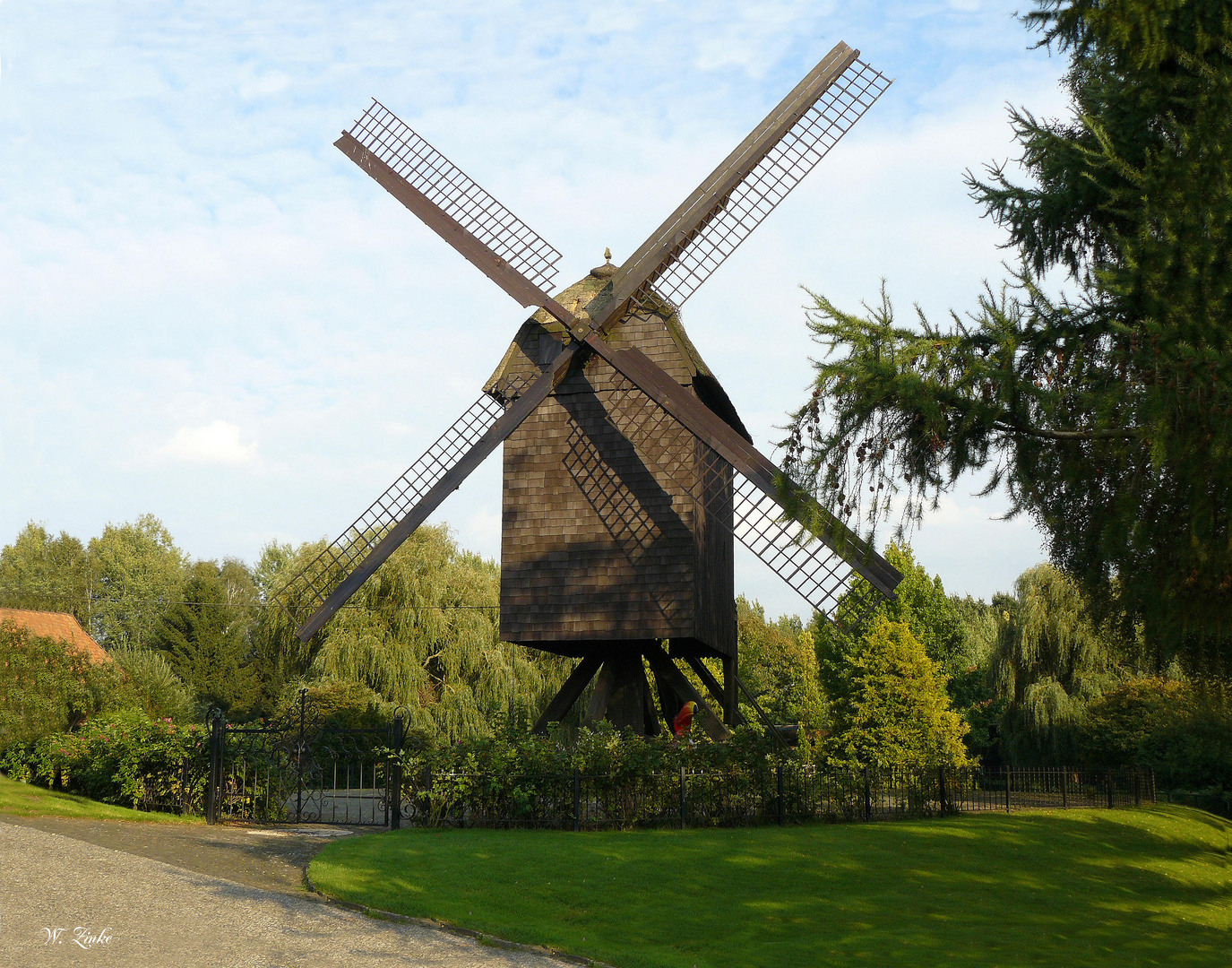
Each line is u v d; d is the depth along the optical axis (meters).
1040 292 10.06
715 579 22.67
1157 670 15.38
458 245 22.27
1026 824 20.05
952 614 48.62
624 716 21.69
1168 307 9.12
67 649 24.25
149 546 79.12
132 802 19.11
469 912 11.93
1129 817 23.17
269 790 19.22
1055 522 10.55
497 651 41.19
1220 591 9.91
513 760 17.95
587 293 22.30
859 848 15.91
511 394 21.64
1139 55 10.24
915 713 36.88
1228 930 13.83
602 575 20.69
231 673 59.62
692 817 17.73
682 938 11.53
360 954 9.82
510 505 21.41
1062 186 12.70
